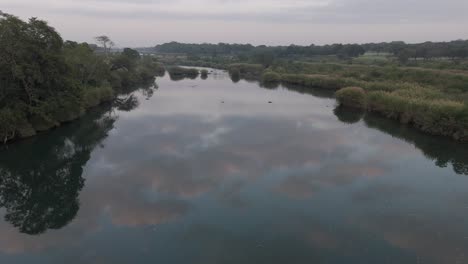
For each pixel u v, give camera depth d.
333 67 115.81
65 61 43.84
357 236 20.00
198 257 18.19
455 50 133.12
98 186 26.91
